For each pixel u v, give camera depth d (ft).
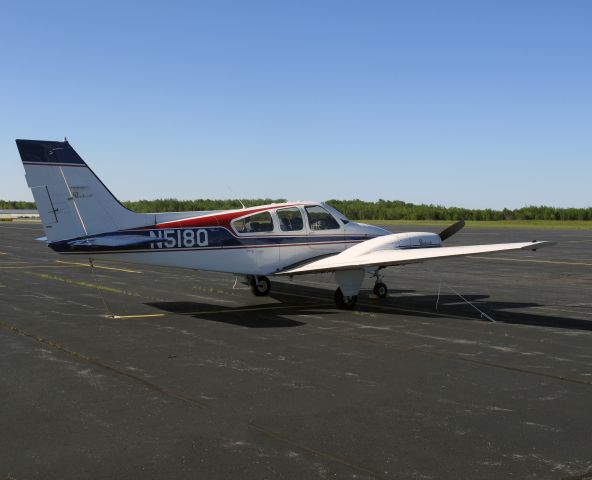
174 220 34.04
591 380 20.34
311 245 37.76
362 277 35.81
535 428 15.72
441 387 19.40
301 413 16.78
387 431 15.43
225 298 40.47
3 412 16.74
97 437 14.90
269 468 13.16
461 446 14.46
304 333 28.35
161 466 13.24
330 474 12.87
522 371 21.44
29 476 12.71
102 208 32.40
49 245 31.35
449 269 62.64
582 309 36.11
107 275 54.65
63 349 24.57
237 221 35.42
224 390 18.93
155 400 17.87
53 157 31.37
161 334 27.89
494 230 154.51
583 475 12.91
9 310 34.60
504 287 47.26
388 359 23.16
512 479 12.69
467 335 27.99
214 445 14.44
